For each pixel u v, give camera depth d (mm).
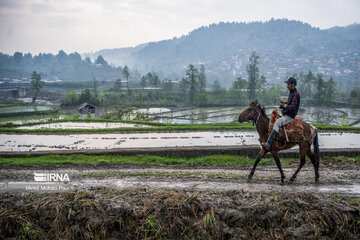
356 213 6723
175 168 11359
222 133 19938
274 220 6625
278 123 8531
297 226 6520
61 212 6883
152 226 6480
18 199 7414
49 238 6645
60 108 72750
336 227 6461
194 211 6719
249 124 23766
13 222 6797
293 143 8633
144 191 7809
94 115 59844
